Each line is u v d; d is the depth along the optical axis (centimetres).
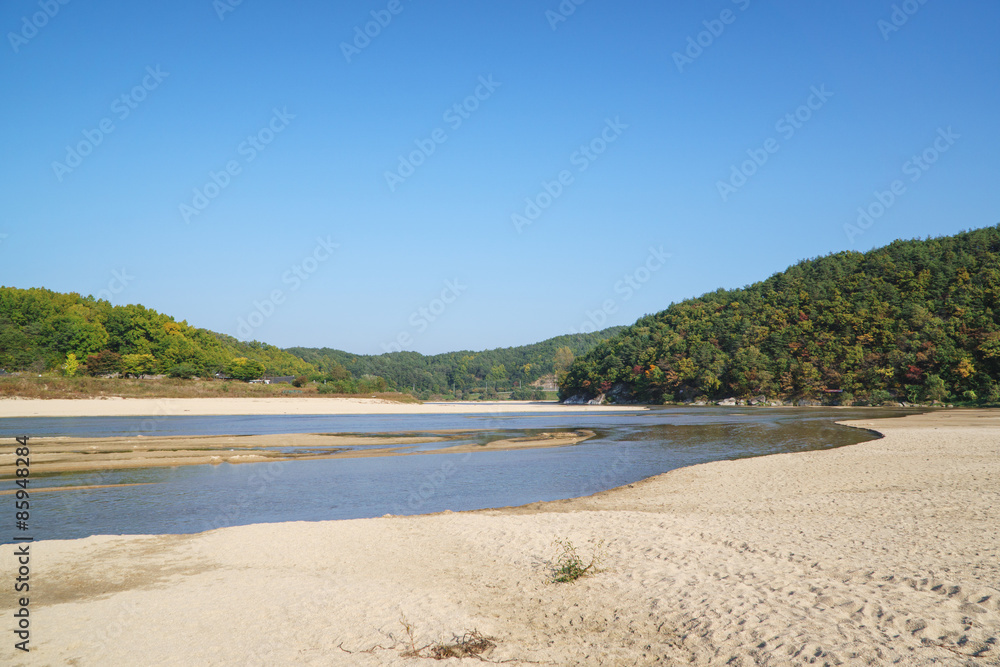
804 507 1728
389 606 998
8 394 7150
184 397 8612
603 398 14512
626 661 762
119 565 1292
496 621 923
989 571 1012
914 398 9006
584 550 1297
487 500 2197
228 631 907
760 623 829
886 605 865
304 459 3178
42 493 2248
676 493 2139
